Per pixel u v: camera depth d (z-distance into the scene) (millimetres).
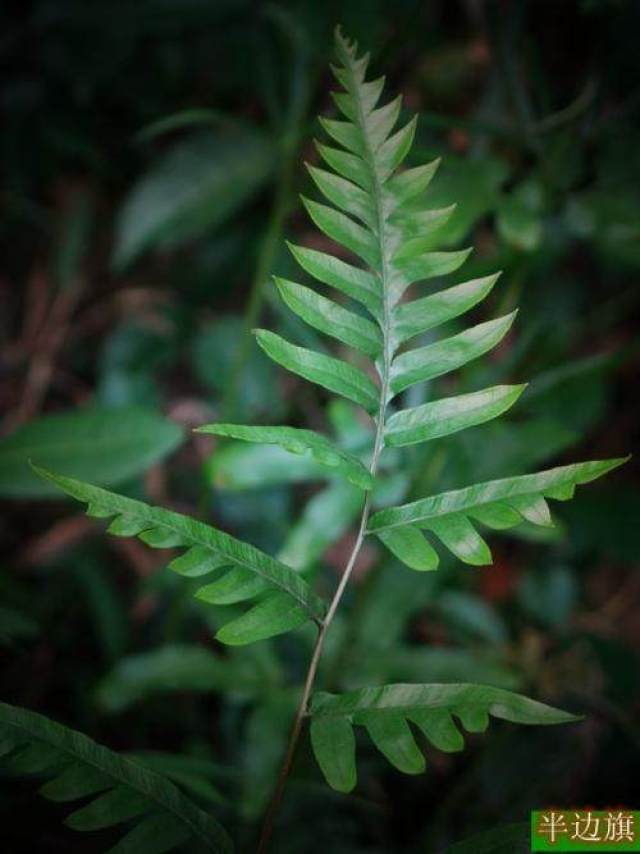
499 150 762
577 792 727
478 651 856
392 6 821
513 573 975
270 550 896
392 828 738
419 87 1025
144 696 730
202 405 1026
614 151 674
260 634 310
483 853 301
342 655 677
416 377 323
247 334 724
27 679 801
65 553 884
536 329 720
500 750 744
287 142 714
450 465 667
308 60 718
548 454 671
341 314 325
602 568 1016
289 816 634
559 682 842
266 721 627
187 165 947
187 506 936
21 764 298
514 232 600
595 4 662
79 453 601
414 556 309
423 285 759
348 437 670
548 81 747
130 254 950
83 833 592
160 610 857
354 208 333
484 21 669
